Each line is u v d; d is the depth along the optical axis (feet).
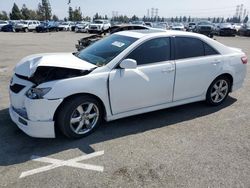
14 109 13.11
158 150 12.17
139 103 14.19
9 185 9.64
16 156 11.51
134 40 14.16
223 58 16.99
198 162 11.27
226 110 17.22
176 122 15.23
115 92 13.16
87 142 12.77
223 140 13.25
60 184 9.76
